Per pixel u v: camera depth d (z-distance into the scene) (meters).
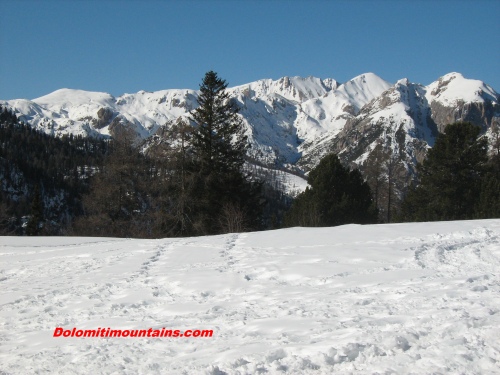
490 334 5.95
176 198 34.19
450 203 35.75
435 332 6.29
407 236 15.92
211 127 36.19
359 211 35.44
